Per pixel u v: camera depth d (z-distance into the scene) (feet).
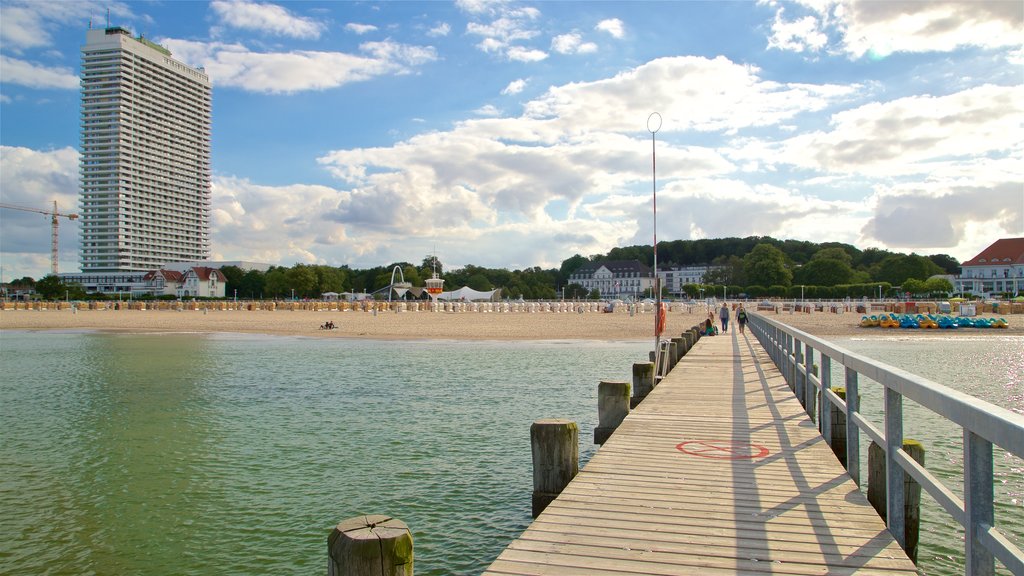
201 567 24.59
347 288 572.10
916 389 13.04
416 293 465.47
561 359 95.66
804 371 36.32
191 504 31.17
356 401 58.29
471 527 28.12
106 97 621.72
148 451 40.73
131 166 634.84
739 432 30.17
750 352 74.59
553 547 16.25
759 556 15.56
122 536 27.48
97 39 620.90
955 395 11.25
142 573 24.14
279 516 29.63
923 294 399.44
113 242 629.51
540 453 23.48
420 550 25.77
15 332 160.56
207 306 311.27
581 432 45.83
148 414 52.54
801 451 26.40
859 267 575.38
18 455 39.86
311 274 492.13
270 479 34.91
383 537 11.34
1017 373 81.15
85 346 119.96
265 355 102.12
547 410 53.88
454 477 35.14
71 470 36.73
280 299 496.23
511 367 85.10
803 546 16.16
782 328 47.29
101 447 41.81
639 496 20.43
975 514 10.44
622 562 15.28
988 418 9.40
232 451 40.68
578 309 275.18
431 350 111.14
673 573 14.65
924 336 147.43
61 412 53.47
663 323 52.06
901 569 14.76
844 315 230.48
